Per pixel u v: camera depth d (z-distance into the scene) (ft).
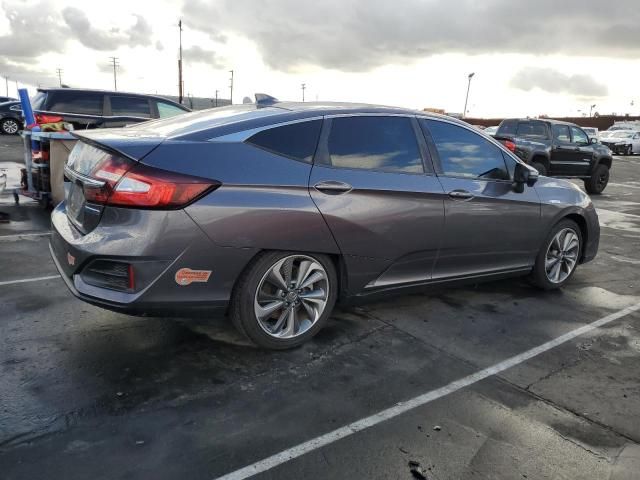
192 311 10.40
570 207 16.76
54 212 12.42
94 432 8.57
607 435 9.26
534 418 9.68
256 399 9.82
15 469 7.64
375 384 10.60
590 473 8.22
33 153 24.66
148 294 9.82
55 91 33.24
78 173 10.85
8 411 8.99
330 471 7.98
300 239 11.06
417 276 13.50
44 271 16.53
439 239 13.43
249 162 10.59
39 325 12.45
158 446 8.33
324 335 12.71
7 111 76.33
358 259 12.10
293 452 8.37
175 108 36.65
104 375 10.35
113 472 7.70
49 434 8.46
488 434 9.11
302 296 11.71
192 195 9.84
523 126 44.55
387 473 8.01
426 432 9.07
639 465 8.47
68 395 9.59
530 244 15.89
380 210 12.14
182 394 9.84
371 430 9.05
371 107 12.83
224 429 8.86
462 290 16.67
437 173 13.47
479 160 14.62
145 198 9.59
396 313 14.40
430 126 13.71
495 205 14.55
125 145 9.95
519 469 8.24
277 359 11.39
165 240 9.70
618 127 141.38
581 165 44.52
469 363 11.73
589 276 19.20
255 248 10.57
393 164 12.67
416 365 11.49
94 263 10.03
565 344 13.00
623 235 27.45
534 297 16.40
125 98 34.73
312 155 11.44
